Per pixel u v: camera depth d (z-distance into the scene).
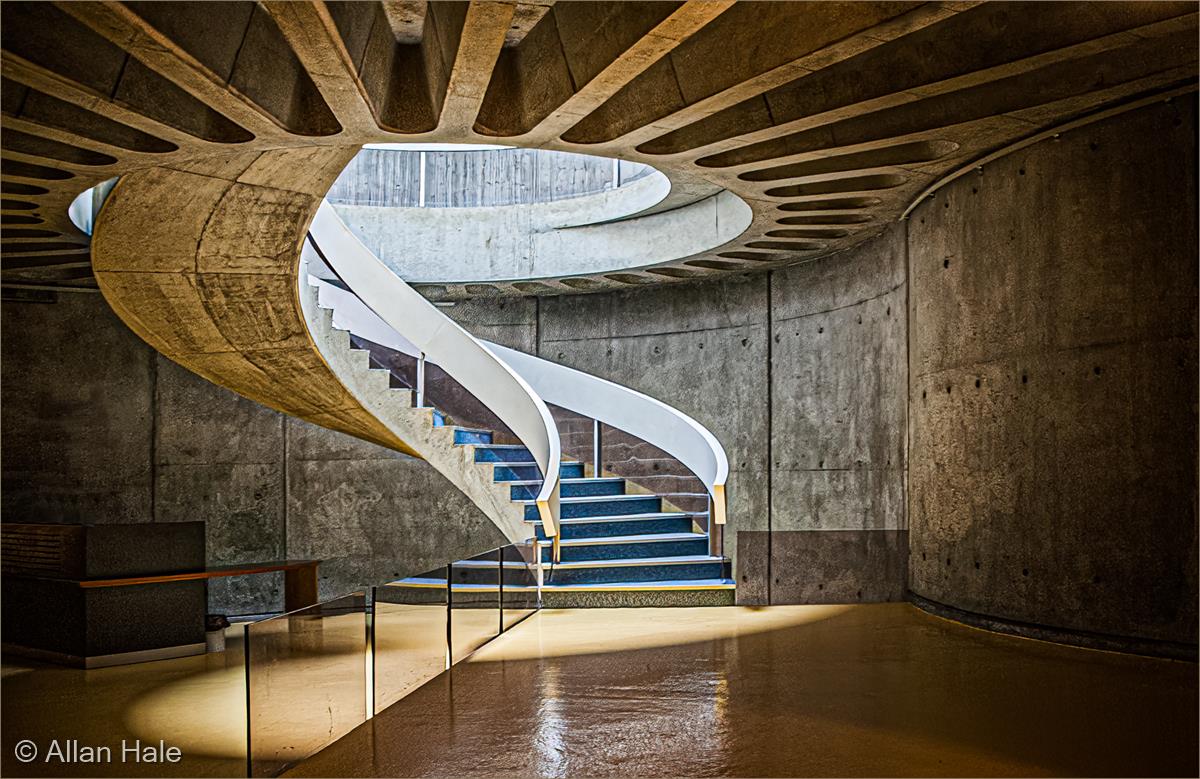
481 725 5.19
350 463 13.20
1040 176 7.37
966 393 8.14
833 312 11.26
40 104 5.71
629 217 12.34
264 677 4.26
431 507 13.45
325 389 11.01
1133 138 6.81
